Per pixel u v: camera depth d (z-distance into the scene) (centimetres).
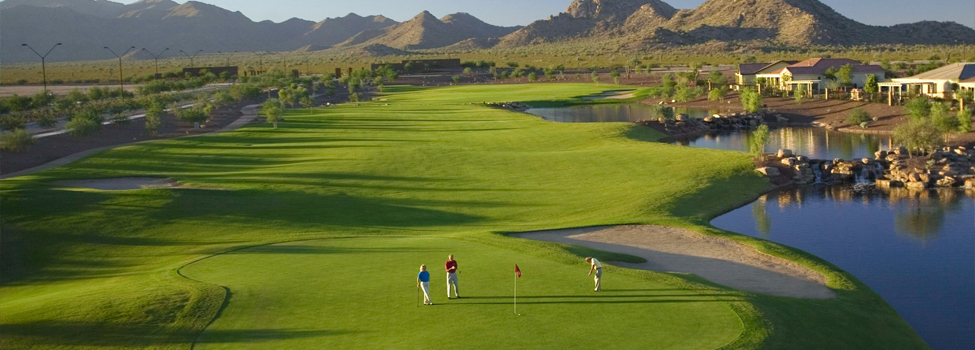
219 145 8325
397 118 12006
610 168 6606
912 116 8919
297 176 6194
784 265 3544
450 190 5688
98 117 9038
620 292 2617
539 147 8169
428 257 3231
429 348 2064
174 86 17638
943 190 5762
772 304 2577
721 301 2509
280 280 2811
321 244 3666
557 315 2348
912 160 6569
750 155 7088
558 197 5409
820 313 2631
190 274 2972
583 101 16038
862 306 2905
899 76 14800
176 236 4062
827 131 9912
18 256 3628
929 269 3734
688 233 4250
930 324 2994
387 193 5538
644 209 4928
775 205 5378
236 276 2903
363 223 4512
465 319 2311
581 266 3041
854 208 5209
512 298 2541
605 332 2189
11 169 6500
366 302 2502
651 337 2150
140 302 2525
